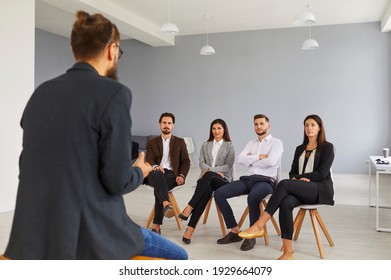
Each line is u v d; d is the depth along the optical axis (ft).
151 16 25.96
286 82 29.17
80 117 3.86
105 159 3.86
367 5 23.50
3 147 15.35
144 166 4.58
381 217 15.03
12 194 15.79
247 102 30.17
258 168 12.57
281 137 29.43
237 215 15.40
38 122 3.98
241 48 30.17
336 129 28.22
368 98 27.48
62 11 25.17
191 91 31.63
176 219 13.39
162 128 14.05
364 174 27.58
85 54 4.23
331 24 27.99
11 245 3.96
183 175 13.56
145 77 32.94
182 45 31.73
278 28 29.22
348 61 27.78
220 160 13.60
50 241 3.80
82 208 3.83
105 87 3.97
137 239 4.36
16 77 15.85
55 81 4.13
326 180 11.01
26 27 16.28
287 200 10.16
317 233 10.68
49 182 3.83
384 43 27.02
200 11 24.88
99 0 21.63
